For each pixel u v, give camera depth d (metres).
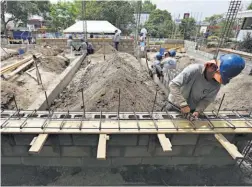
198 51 13.63
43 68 7.30
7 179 2.53
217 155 2.82
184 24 22.20
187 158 2.78
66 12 31.39
